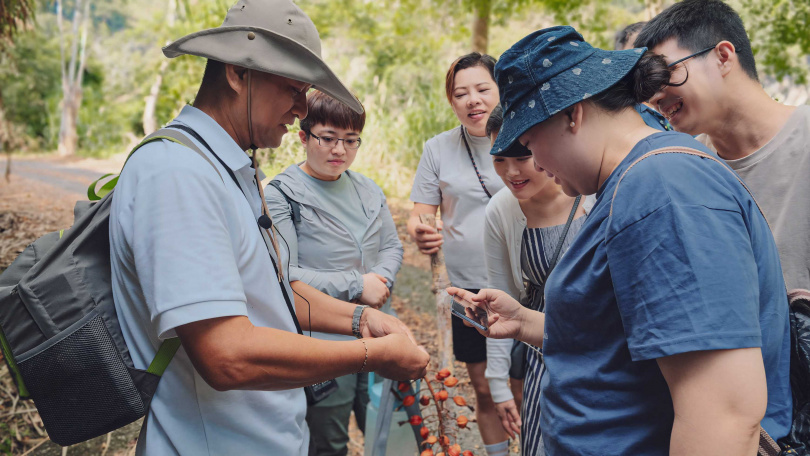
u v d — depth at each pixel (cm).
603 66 108
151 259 115
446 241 277
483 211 267
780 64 766
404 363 149
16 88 2267
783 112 172
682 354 94
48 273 126
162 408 131
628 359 111
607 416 114
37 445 306
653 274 96
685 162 99
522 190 186
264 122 138
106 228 131
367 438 221
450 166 273
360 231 244
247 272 133
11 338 125
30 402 339
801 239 170
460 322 258
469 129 269
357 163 792
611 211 103
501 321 170
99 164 1786
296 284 181
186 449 131
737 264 93
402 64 1101
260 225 141
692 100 167
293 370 125
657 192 97
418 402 197
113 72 2895
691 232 94
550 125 112
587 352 119
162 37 1245
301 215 234
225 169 135
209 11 1023
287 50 130
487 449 265
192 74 1070
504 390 229
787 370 112
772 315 106
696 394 93
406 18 1084
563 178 118
